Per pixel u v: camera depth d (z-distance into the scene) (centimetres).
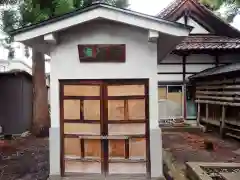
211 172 659
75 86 658
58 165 648
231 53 1534
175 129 1445
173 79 1536
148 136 652
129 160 652
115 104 655
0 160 898
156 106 647
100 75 650
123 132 654
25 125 1423
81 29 652
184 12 1584
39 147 1110
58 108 654
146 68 649
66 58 653
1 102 1352
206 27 1609
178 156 929
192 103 1545
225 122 1257
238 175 623
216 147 1059
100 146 658
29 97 1523
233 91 1128
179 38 655
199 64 1541
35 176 724
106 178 642
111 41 651
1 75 1337
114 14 612
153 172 641
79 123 657
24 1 1267
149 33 620
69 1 1189
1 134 1323
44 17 1298
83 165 657
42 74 1447
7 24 1418
